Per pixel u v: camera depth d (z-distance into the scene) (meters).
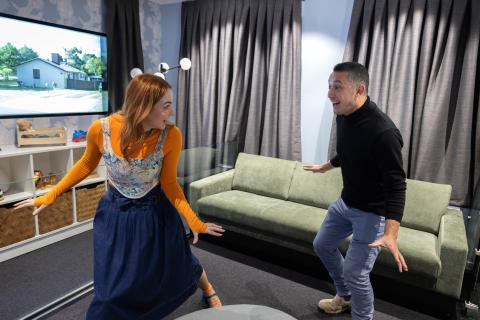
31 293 2.02
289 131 3.15
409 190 2.37
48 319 1.79
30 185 2.39
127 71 3.42
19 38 2.62
